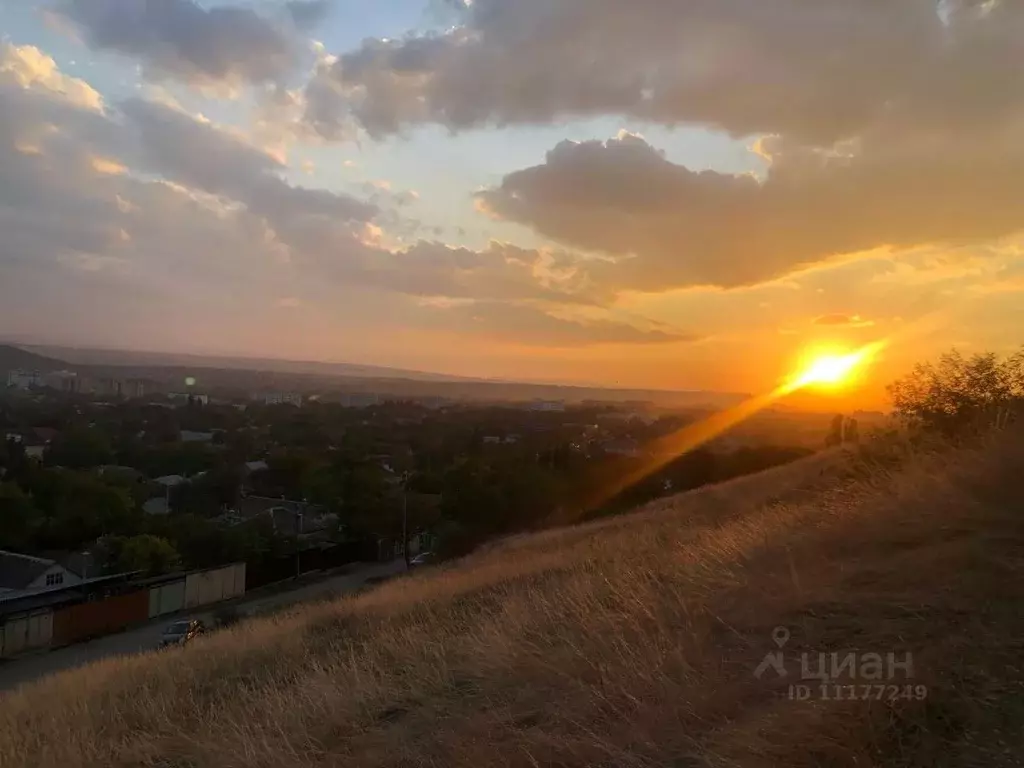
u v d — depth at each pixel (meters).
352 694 5.83
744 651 4.28
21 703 9.13
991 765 2.80
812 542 5.99
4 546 34.41
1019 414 8.48
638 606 5.61
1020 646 3.51
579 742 3.85
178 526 37.38
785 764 3.08
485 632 6.43
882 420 11.52
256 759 4.90
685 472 36.03
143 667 9.56
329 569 38.66
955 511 5.48
